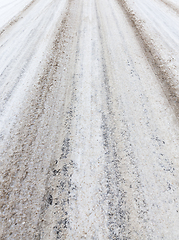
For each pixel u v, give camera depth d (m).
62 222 2.70
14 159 3.42
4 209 2.77
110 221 2.72
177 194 3.02
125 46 6.43
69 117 4.25
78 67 5.61
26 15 8.73
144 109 4.40
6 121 4.09
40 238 2.55
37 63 5.74
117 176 3.25
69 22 7.75
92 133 3.92
